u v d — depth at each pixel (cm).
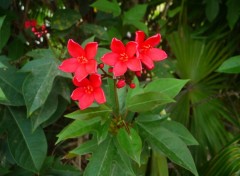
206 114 33
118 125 20
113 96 21
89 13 33
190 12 37
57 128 30
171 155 20
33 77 22
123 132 19
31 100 22
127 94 21
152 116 21
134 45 18
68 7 32
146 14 37
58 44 31
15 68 24
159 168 25
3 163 25
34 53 24
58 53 24
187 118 33
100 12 32
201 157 32
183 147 20
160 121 21
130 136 19
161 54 20
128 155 19
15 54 30
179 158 20
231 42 36
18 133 23
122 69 19
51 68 22
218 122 33
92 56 19
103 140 20
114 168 21
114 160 20
